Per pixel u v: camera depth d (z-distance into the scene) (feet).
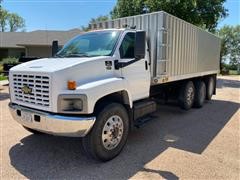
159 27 18.10
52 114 11.61
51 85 11.41
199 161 13.26
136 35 13.94
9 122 20.26
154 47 18.40
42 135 17.01
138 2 70.90
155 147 15.25
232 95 41.37
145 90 17.17
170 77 20.97
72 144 15.42
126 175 11.60
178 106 27.02
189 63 25.57
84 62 12.44
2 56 110.52
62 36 105.40
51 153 14.01
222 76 110.42
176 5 63.98
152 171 12.03
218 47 37.06
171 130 19.07
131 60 15.30
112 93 13.58
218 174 11.84
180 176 11.57
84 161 13.04
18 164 12.57
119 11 76.95
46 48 103.96
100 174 11.66
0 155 13.64
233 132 18.74
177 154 14.17
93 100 11.89
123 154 14.07
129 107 14.79
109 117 12.95
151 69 18.30
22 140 16.03
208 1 68.90
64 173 11.72
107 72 13.58
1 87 44.21
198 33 27.63
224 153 14.46
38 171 11.87
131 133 18.11
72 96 11.46
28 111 12.37
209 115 24.66
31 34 107.65
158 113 25.16
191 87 26.94
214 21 71.82
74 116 11.63
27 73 12.38
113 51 14.25
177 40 21.74
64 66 11.85
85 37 16.43
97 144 12.41
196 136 17.63
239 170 12.29
